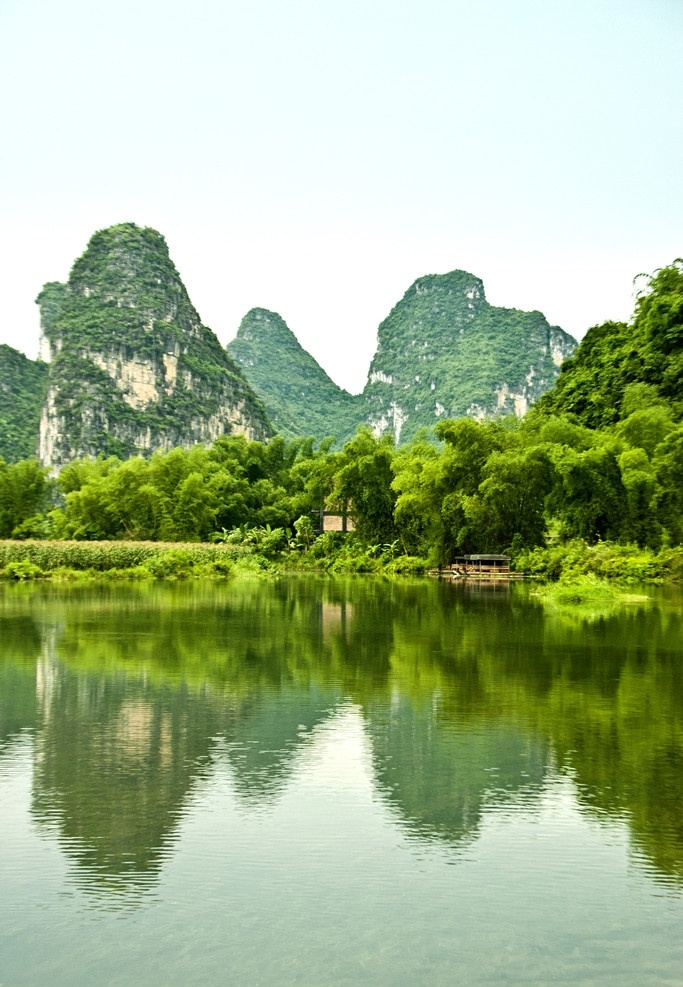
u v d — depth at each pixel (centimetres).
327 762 1105
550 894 758
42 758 1119
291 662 1844
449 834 880
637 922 713
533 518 5947
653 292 8600
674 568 4488
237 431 19738
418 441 8169
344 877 788
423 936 690
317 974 640
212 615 2881
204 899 748
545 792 995
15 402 19200
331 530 8819
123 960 658
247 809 943
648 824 905
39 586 4431
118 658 1898
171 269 19925
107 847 848
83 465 9431
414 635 2331
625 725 1288
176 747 1172
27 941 684
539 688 1559
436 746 1177
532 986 625
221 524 8862
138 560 5619
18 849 841
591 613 2986
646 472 5616
